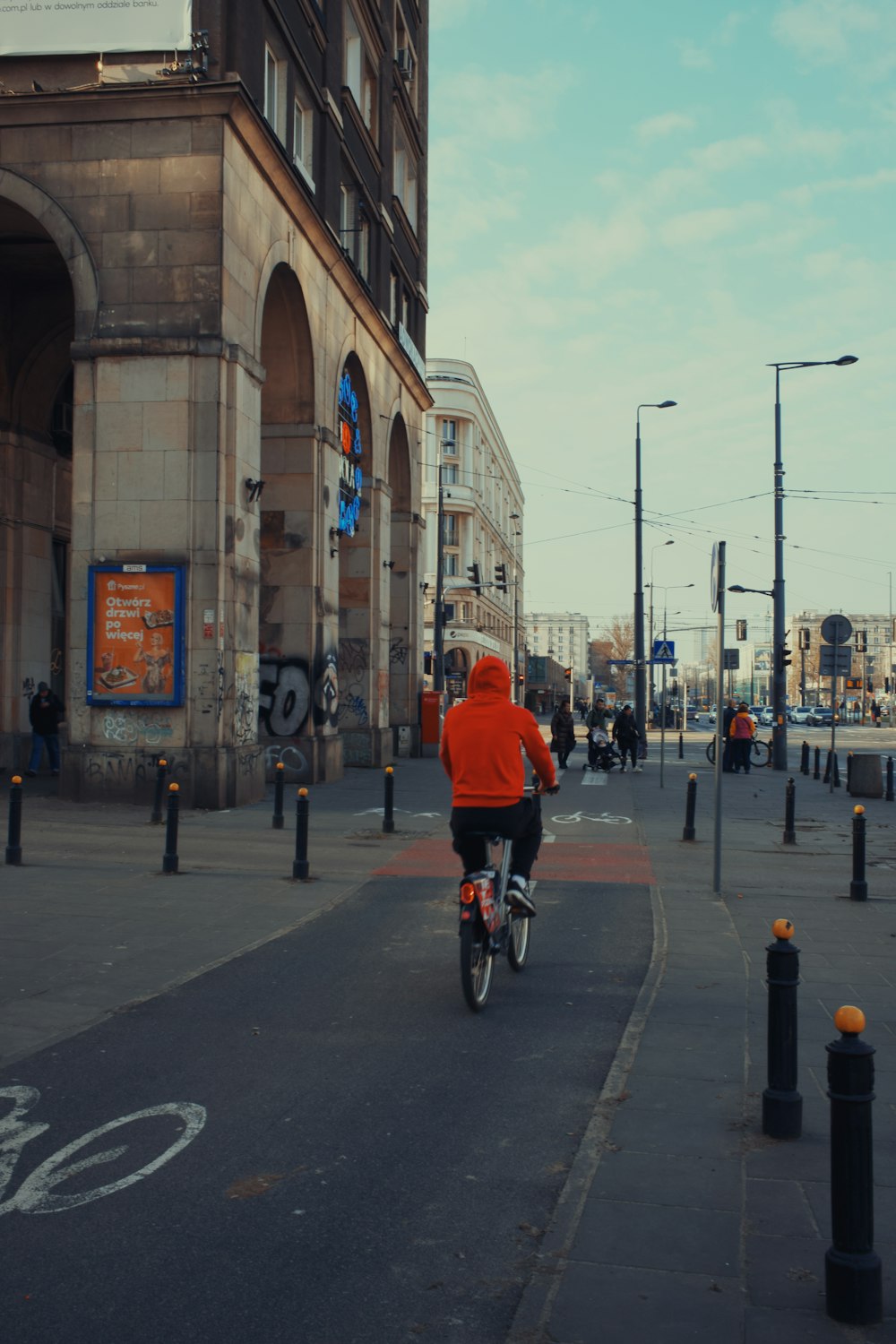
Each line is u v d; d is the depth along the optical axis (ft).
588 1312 10.52
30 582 70.54
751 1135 15.08
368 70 92.38
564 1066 18.21
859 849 33.40
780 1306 10.62
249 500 56.34
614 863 40.55
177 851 37.81
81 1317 10.61
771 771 96.02
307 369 69.10
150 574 53.01
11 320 68.44
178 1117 15.87
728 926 29.45
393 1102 16.53
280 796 47.24
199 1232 12.40
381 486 91.20
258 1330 10.41
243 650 55.83
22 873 35.76
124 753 53.31
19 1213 12.87
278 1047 19.19
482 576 242.99
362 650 88.28
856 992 22.61
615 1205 12.87
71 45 54.49
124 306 53.93
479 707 22.59
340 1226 12.56
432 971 24.59
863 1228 10.47
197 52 53.83
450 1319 10.62
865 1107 10.58
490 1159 14.44
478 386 232.94
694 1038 19.57
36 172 54.65
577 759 110.52
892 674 389.39
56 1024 20.30
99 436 53.67
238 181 55.93
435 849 42.68
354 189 84.48
